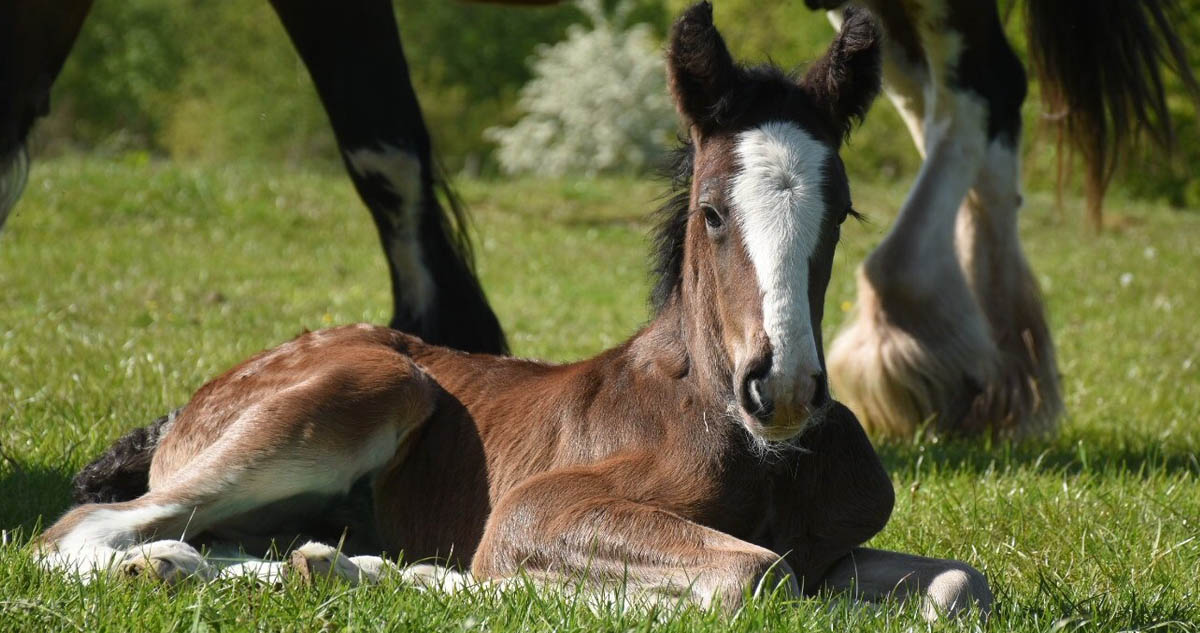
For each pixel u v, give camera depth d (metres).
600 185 33.25
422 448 7.75
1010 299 12.30
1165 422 13.17
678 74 6.50
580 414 7.23
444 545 7.53
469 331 11.12
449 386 7.95
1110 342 18.72
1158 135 12.70
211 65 73.56
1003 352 12.19
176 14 74.06
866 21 6.52
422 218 11.01
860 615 6.07
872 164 55.62
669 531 6.35
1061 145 12.93
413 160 10.83
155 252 22.59
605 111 54.53
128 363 12.51
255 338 15.21
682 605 5.91
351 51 10.61
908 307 11.91
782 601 5.87
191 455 7.84
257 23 71.94
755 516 6.74
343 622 5.61
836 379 12.28
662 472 6.75
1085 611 6.43
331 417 7.36
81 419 10.26
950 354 11.84
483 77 74.81
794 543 6.89
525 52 74.94
